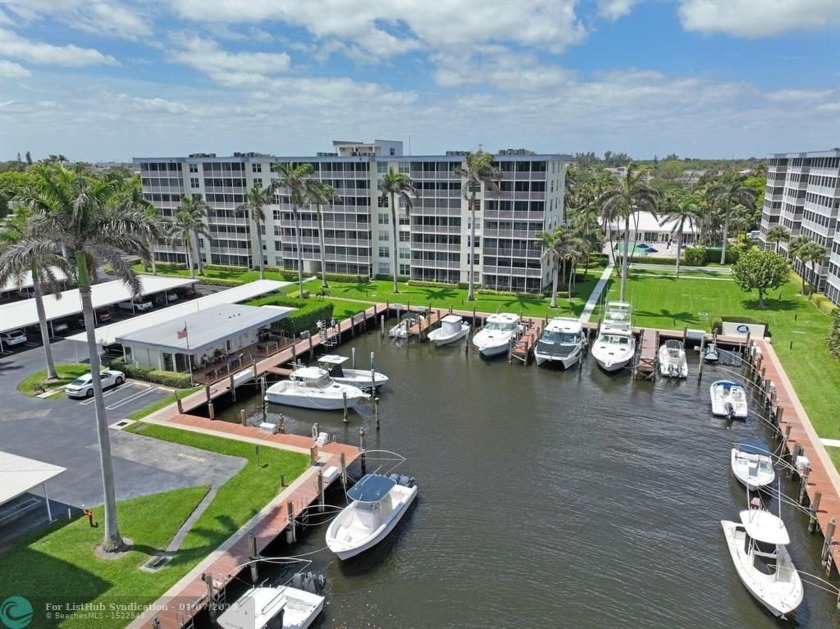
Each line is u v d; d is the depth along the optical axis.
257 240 88.19
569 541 26.77
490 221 69.81
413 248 76.31
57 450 32.50
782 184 93.19
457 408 41.75
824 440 34.09
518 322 57.66
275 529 25.41
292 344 53.16
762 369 45.94
